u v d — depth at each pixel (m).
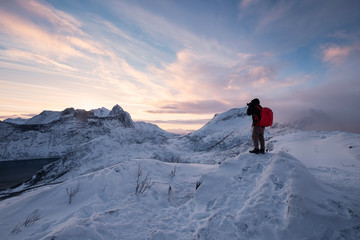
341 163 8.19
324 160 9.48
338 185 4.41
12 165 125.62
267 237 2.72
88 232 3.31
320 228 2.54
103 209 4.89
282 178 3.94
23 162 139.62
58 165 59.44
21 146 170.38
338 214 2.70
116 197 5.57
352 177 5.16
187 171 8.66
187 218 3.94
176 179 7.62
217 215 3.41
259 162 5.17
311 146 15.11
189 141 128.62
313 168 6.86
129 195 5.59
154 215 4.28
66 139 188.38
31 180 55.81
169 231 3.46
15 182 72.88
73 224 3.59
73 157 59.88
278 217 2.99
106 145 64.62
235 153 47.69
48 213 5.14
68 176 48.12
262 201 3.44
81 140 187.88
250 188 4.28
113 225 3.64
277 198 3.45
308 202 2.94
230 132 137.75
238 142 88.31
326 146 13.45
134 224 3.80
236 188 4.45
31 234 4.15
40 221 4.72
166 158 53.66
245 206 3.51
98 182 6.31
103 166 50.72
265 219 3.03
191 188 6.63
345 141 13.18
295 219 2.73
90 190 6.01
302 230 2.58
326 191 3.48
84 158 57.88
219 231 3.03
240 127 153.38
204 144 116.88
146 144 63.31
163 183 6.41
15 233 4.22
